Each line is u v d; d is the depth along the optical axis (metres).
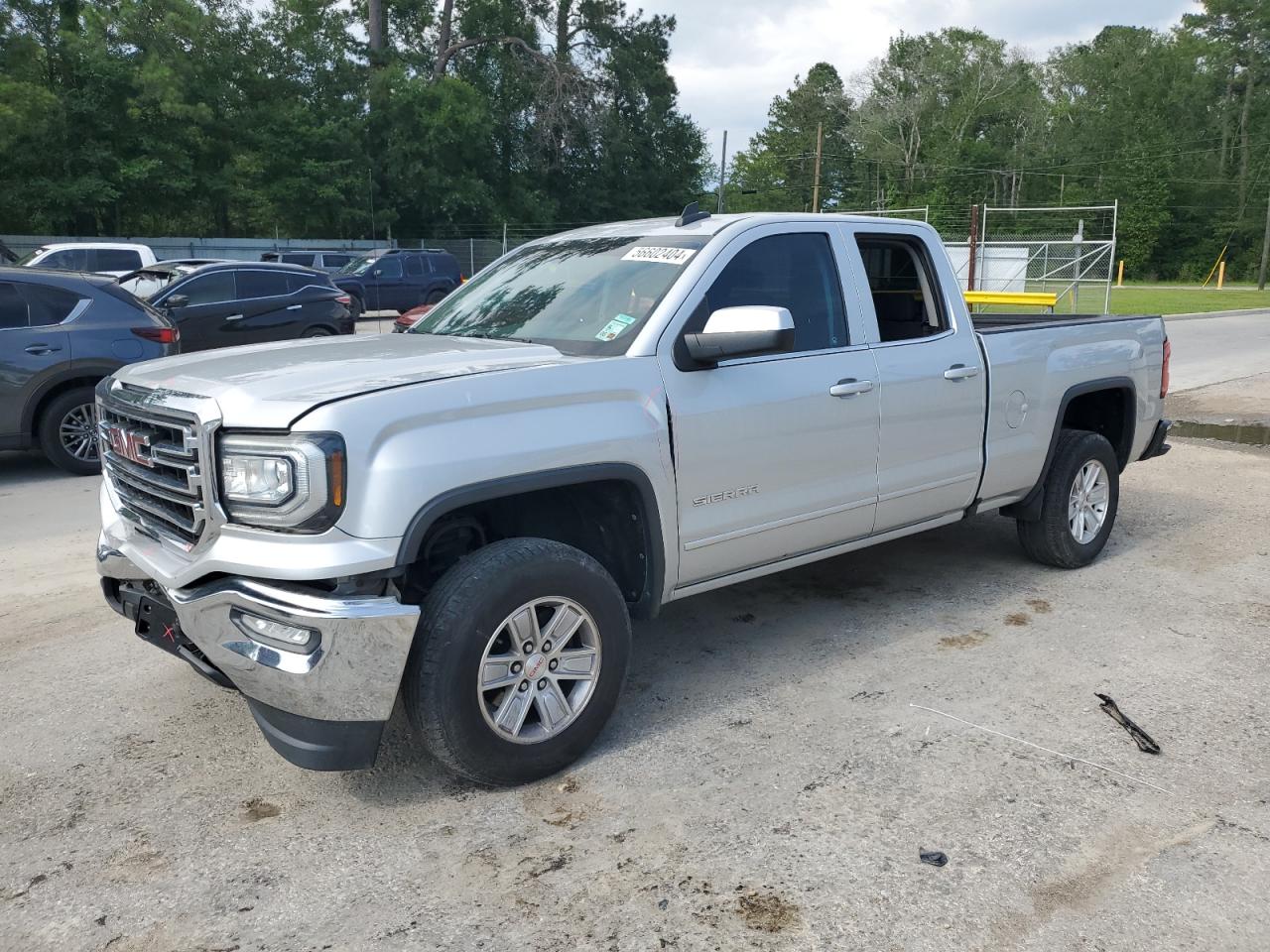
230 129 38.19
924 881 2.89
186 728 3.90
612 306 3.96
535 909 2.79
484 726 3.24
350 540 2.96
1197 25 79.06
